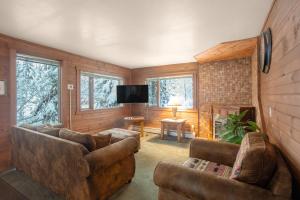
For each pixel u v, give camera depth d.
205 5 1.86
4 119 2.72
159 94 5.42
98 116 4.62
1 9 1.91
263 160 1.12
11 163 2.72
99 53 3.86
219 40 2.98
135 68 5.77
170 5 1.85
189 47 3.38
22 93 3.12
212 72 4.46
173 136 4.96
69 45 3.26
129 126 5.36
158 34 2.70
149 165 2.93
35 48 3.12
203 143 2.08
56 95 3.67
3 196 2.02
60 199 1.96
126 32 2.61
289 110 1.32
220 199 1.08
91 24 2.32
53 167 1.94
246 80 4.02
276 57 1.72
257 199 1.00
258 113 2.77
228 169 1.73
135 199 1.97
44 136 2.00
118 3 1.80
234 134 2.54
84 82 4.32
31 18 2.13
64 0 1.74
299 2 1.14
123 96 5.12
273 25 1.85
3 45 2.69
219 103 4.35
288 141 1.35
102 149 1.83
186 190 1.21
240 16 2.11
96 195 1.73
